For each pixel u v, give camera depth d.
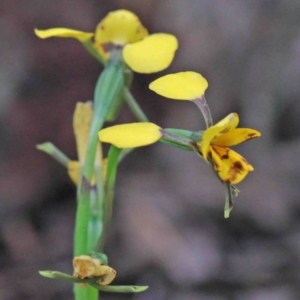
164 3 1.04
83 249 0.55
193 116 0.97
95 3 0.99
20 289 0.77
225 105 1.01
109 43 0.57
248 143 0.98
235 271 0.80
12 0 0.95
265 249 0.84
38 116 0.89
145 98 0.97
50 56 0.92
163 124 0.96
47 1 0.97
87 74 0.92
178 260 0.79
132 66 0.55
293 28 1.04
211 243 0.82
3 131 0.88
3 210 0.84
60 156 0.57
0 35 0.92
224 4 1.05
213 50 1.03
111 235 0.82
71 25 0.96
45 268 0.79
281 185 0.92
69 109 0.89
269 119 1.00
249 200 0.89
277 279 0.80
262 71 1.02
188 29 1.04
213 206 0.87
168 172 0.91
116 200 0.86
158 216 0.84
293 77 1.01
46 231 0.83
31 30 0.94
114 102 0.55
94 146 0.55
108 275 0.53
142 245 0.80
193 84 0.54
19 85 0.90
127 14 0.57
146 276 0.78
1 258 0.80
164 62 0.56
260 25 1.04
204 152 0.53
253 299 0.77
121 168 0.92
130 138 0.53
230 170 0.53
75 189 0.88
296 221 0.88
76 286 0.55
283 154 0.96
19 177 0.86
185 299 0.76
